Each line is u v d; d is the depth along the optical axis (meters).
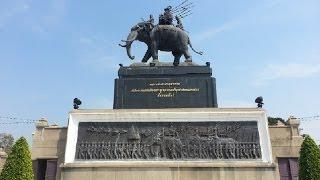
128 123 20.64
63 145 21.14
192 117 20.61
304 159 18.44
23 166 18.19
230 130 20.31
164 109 20.89
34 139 21.33
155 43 24.16
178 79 22.55
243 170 19.22
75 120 20.73
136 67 23.03
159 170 19.27
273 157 20.67
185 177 19.12
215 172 19.19
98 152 19.97
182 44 24.17
